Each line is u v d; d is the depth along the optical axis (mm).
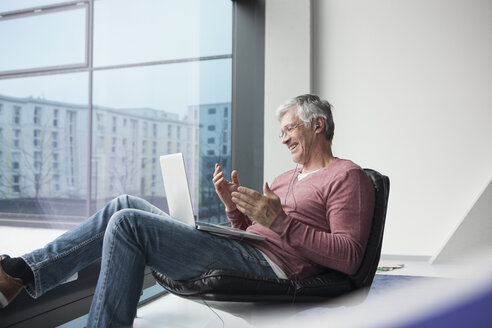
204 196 3262
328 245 1121
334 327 488
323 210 1257
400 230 3795
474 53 3697
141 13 2811
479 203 3533
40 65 2213
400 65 3840
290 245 1139
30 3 2150
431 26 3781
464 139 3701
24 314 1318
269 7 3861
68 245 1182
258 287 1096
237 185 1438
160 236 1092
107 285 1062
